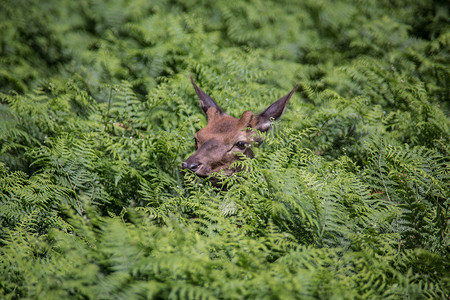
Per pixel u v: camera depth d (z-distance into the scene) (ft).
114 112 42.09
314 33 65.21
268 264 18.75
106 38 60.64
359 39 61.31
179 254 18.20
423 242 23.58
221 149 34.24
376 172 27.66
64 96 41.68
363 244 22.12
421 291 19.35
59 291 17.24
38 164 31.01
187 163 33.06
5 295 18.60
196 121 41.50
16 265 20.35
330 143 37.83
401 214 24.41
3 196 27.30
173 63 53.98
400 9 69.21
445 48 57.77
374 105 44.86
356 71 50.24
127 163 31.73
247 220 24.48
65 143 31.86
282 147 30.53
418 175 26.58
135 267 17.40
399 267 21.72
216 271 18.15
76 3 68.13
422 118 39.32
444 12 67.31
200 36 58.90
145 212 25.93
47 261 20.51
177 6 72.23
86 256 19.33
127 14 65.51
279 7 71.10
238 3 70.08
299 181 24.70
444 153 33.47
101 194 30.07
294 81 52.65
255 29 66.95
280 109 36.50
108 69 52.34
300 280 17.34
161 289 17.29
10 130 34.14
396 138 37.60
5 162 32.68
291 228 23.76
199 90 41.09
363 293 19.30
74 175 29.89
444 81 50.72
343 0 70.33
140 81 50.44
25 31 58.95
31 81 49.39
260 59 56.08
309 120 39.04
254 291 17.01
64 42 58.75
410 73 52.11
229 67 52.60
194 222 26.45
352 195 24.84
